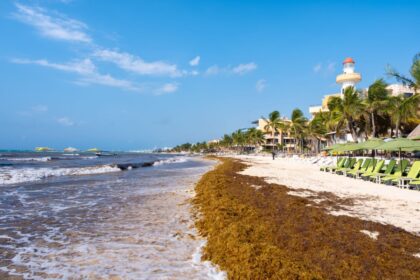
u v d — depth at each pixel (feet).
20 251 19.98
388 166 57.00
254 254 16.65
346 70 212.64
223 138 485.15
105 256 18.99
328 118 176.65
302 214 26.81
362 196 38.65
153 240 22.35
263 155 293.84
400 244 18.99
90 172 86.99
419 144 53.36
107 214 31.14
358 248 18.17
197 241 22.16
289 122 273.75
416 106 102.17
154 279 15.62
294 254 17.24
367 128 145.18
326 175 72.28
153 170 101.65
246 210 28.25
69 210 33.22
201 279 15.61
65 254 19.38
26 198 41.24
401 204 33.22
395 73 79.61
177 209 33.50
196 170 101.40
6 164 128.06
